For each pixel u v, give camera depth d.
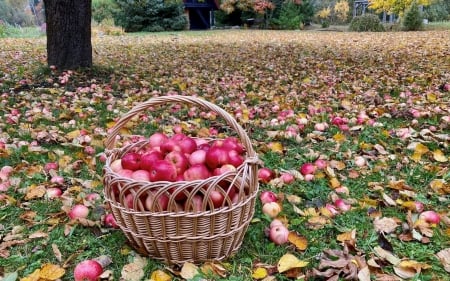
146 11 12.68
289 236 1.14
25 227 1.26
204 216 0.98
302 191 1.46
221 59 5.27
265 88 3.32
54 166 1.67
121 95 3.13
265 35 10.64
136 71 4.22
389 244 1.14
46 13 3.91
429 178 1.57
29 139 2.05
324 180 1.55
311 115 2.42
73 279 1.04
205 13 15.54
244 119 2.34
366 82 3.50
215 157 1.06
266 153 1.84
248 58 5.35
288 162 1.75
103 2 13.04
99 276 1.00
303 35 10.59
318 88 3.33
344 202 1.36
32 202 1.42
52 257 1.12
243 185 1.01
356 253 1.11
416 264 1.03
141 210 0.99
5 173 1.60
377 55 5.37
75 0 3.88
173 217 0.97
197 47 6.96
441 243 1.15
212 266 1.02
